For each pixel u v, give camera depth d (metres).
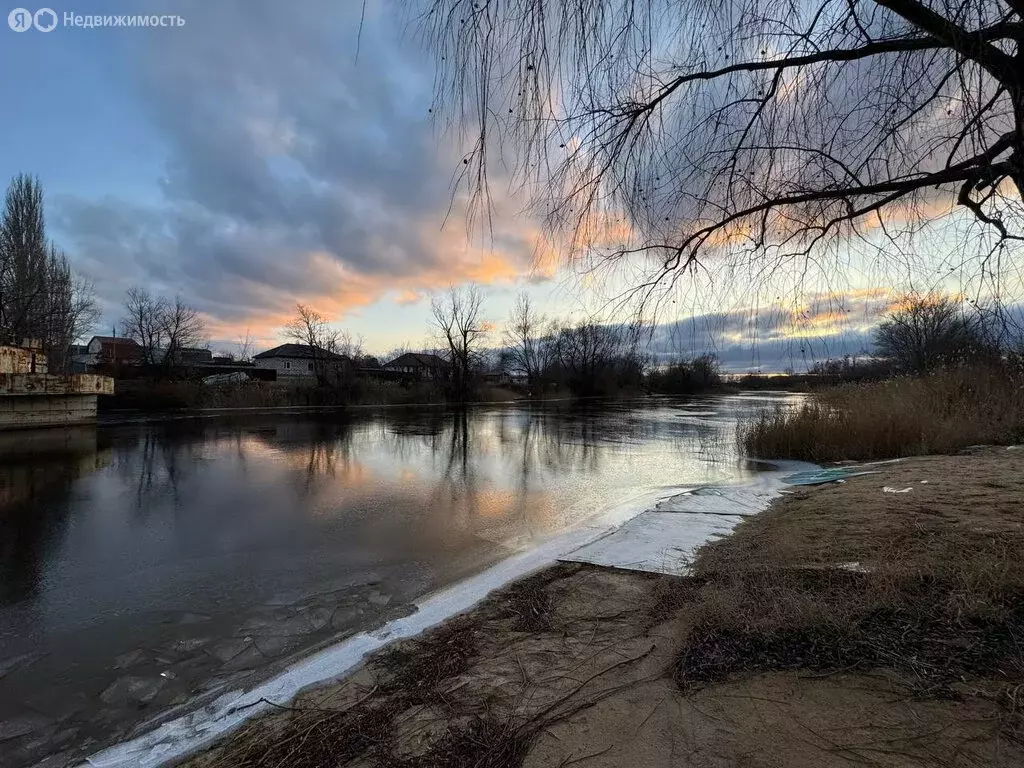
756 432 14.10
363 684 3.05
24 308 26.72
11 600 4.94
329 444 17.45
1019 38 2.06
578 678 2.86
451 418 29.73
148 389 33.16
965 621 2.85
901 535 4.59
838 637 2.85
